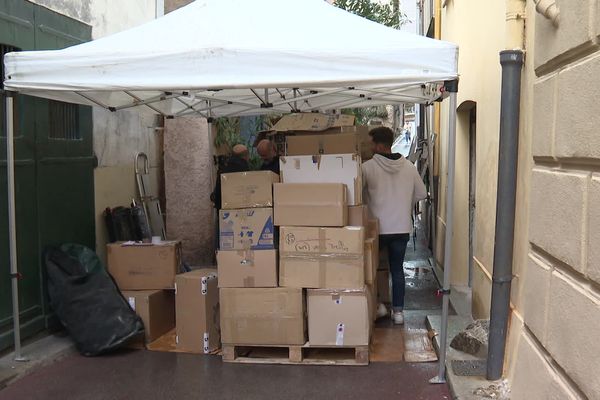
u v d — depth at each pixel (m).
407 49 4.29
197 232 8.59
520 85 4.29
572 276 3.15
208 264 8.66
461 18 7.70
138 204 7.62
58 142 5.86
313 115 6.92
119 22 7.32
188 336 5.51
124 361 5.27
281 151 7.12
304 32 4.67
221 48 4.38
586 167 3.02
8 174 4.82
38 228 5.54
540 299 3.57
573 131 3.10
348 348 5.42
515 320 4.24
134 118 7.67
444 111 9.66
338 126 6.61
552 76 3.48
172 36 4.76
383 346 5.53
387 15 12.62
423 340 5.66
